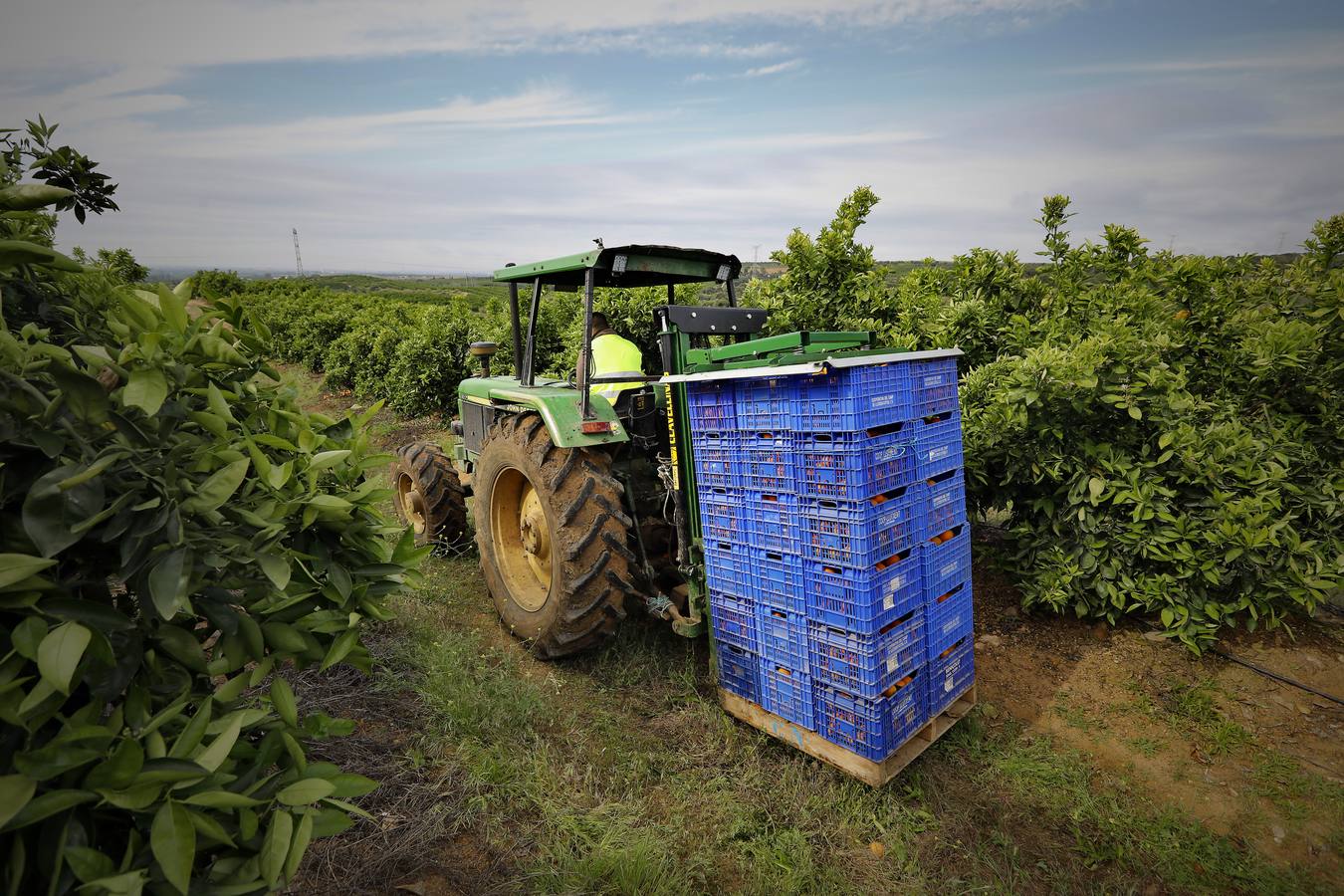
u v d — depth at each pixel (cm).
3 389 110
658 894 222
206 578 138
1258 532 325
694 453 305
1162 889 234
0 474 110
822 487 252
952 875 239
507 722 306
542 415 364
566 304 977
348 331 1691
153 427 128
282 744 146
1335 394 396
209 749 122
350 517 163
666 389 329
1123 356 369
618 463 396
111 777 109
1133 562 370
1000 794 276
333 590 158
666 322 327
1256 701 317
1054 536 392
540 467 359
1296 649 348
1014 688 345
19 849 103
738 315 359
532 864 232
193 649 135
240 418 159
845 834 254
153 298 154
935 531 280
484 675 340
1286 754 287
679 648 385
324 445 172
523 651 391
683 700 338
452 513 531
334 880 214
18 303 148
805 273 578
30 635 106
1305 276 446
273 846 125
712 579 307
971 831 258
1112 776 285
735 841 251
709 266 392
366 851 227
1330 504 356
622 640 391
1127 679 340
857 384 237
